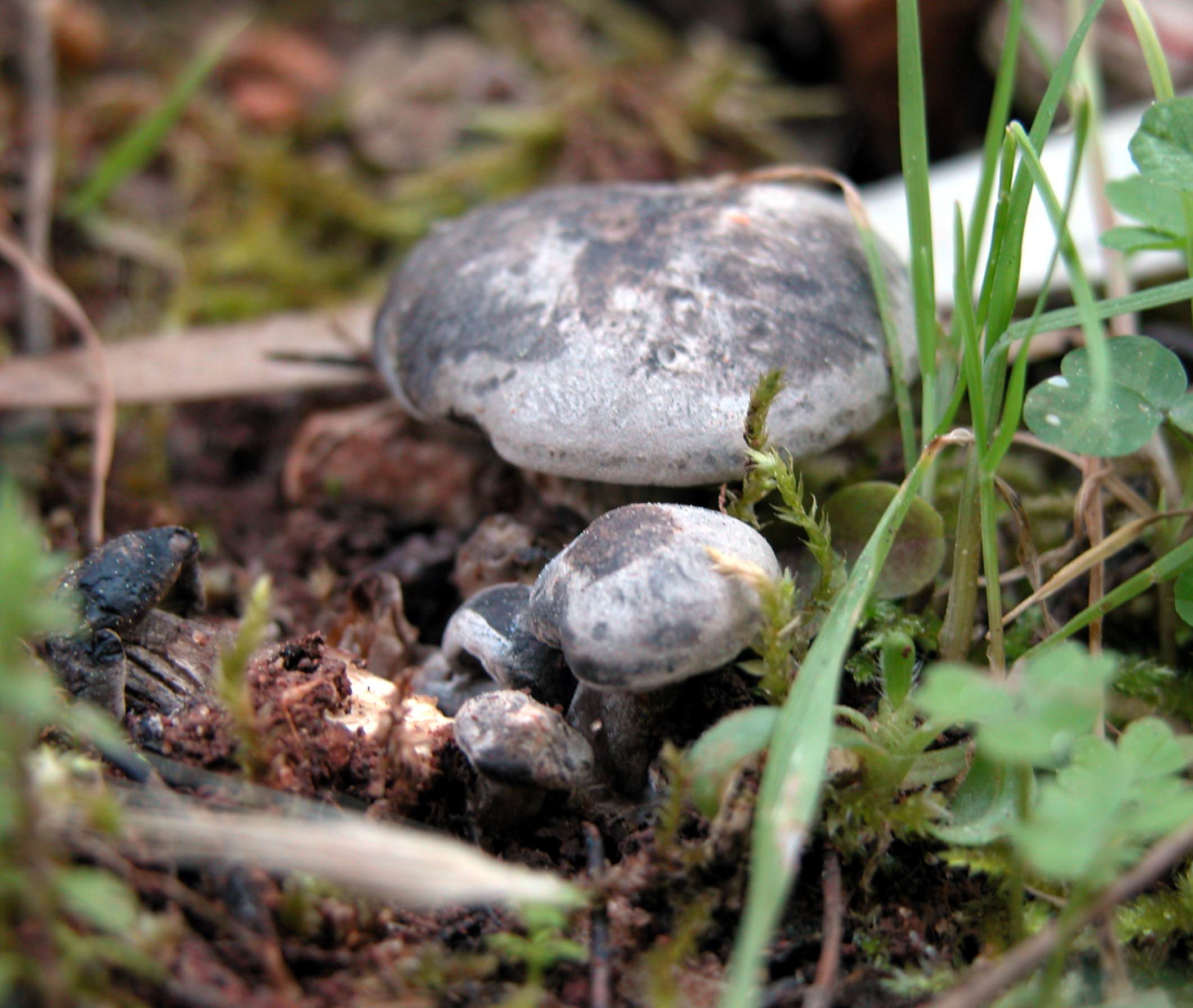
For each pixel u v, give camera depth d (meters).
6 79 0.39
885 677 0.22
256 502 0.28
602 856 0.22
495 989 0.21
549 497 0.25
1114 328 0.27
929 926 0.22
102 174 0.32
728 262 0.24
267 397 0.30
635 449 0.23
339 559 0.27
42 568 0.20
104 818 0.21
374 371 0.28
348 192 0.37
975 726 0.23
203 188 0.37
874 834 0.22
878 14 0.38
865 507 0.24
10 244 0.27
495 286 0.24
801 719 0.21
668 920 0.22
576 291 0.24
